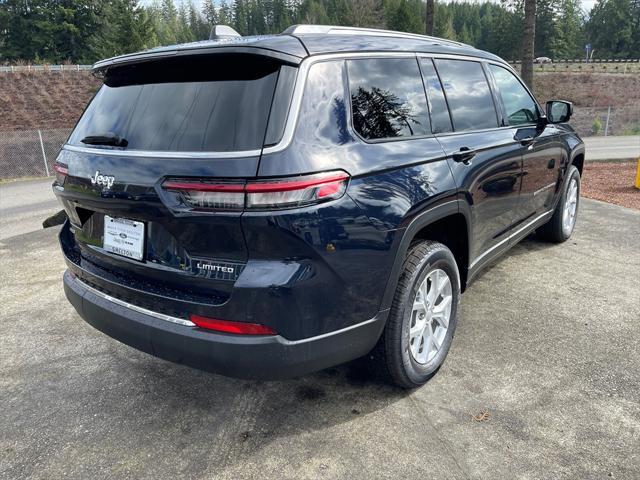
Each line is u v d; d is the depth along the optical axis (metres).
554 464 2.24
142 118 2.35
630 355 3.12
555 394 2.74
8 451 2.45
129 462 2.35
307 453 2.36
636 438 2.39
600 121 27.55
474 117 3.32
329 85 2.28
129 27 40.72
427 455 2.32
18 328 3.75
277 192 1.96
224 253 2.07
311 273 2.08
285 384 2.92
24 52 60.41
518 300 3.95
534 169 4.09
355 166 2.23
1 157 17.66
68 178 2.56
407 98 2.74
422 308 2.76
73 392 2.93
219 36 2.66
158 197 2.10
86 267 2.70
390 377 2.69
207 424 2.60
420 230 2.79
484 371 2.98
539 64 62.03
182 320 2.23
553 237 5.25
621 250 5.11
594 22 90.81
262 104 2.07
